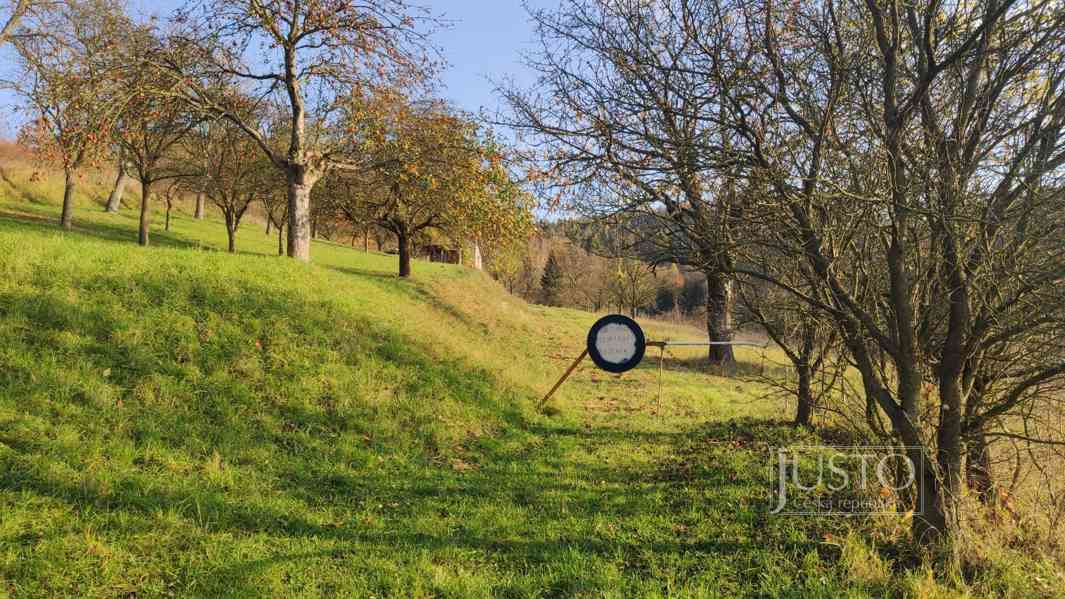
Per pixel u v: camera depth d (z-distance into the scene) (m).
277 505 5.15
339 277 14.45
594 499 6.09
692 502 6.01
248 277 11.08
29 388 5.95
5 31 19.62
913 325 4.82
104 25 17.95
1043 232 4.27
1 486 4.41
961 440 4.87
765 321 7.71
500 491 6.21
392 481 6.23
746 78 4.81
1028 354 4.79
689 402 12.77
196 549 4.22
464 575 4.23
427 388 9.12
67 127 14.88
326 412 7.55
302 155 16.61
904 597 4.05
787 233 4.97
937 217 4.02
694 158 4.76
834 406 6.85
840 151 4.65
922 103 4.59
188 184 23.73
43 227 20.38
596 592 4.09
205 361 7.69
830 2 4.69
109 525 4.25
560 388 13.09
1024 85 4.61
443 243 28.17
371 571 4.22
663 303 46.34
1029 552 4.84
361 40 16.44
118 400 6.31
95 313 7.87
